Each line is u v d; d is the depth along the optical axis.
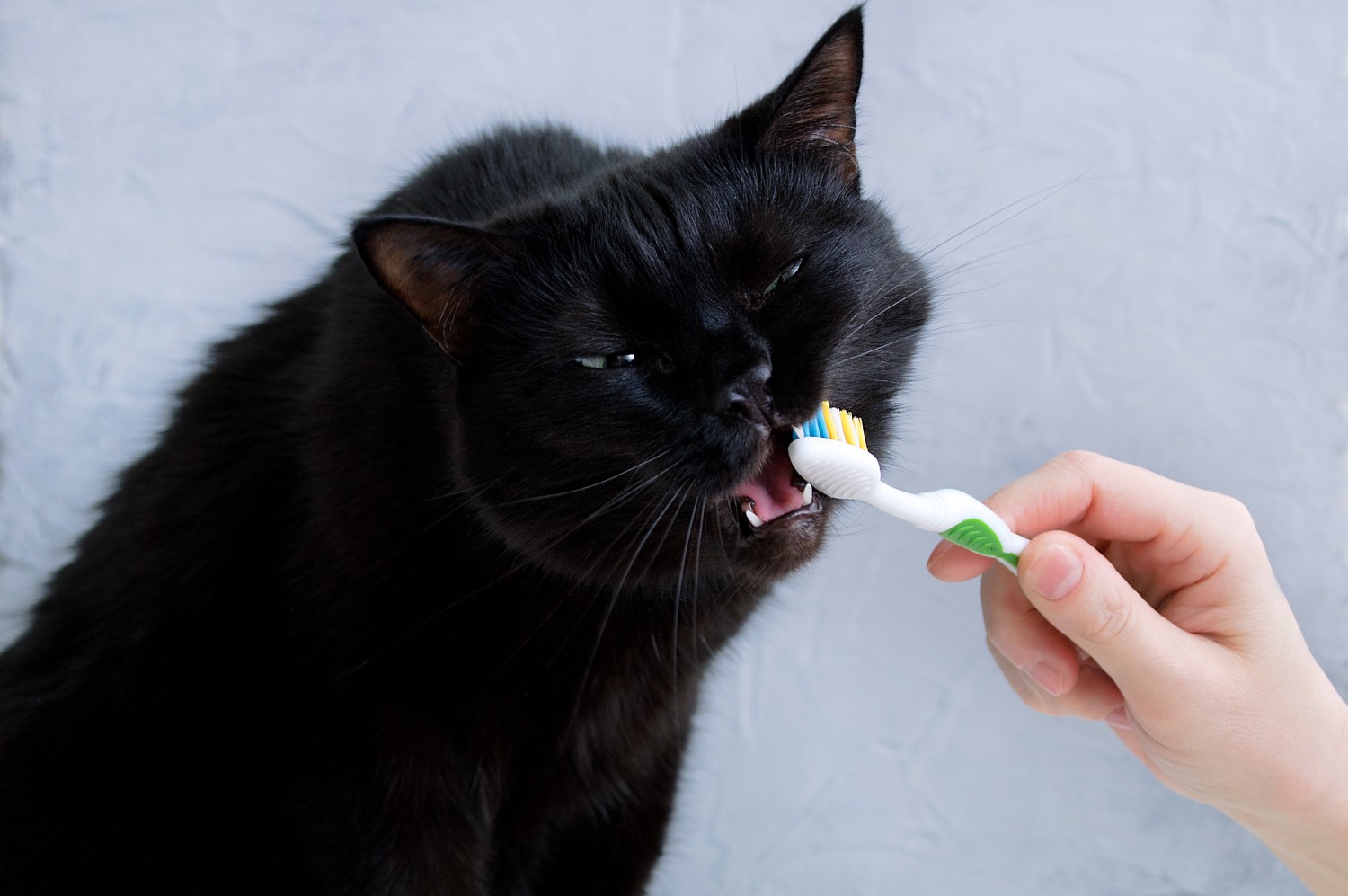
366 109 0.67
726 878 0.65
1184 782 0.49
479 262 0.47
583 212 0.48
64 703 0.53
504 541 0.49
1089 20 0.68
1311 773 0.46
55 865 0.52
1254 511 0.66
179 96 0.66
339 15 0.67
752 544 0.47
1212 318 0.67
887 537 0.68
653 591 0.51
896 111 0.68
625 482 0.47
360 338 0.50
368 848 0.51
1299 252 0.67
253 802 0.52
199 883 0.53
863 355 0.48
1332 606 0.65
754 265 0.47
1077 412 0.68
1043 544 0.45
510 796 0.55
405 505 0.49
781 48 0.68
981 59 0.68
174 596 0.52
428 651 0.50
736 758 0.67
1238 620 0.47
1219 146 0.67
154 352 0.66
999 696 0.67
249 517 0.52
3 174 0.66
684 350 0.46
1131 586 0.49
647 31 0.68
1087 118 0.68
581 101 0.67
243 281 0.66
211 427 0.54
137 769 0.52
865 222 0.50
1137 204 0.68
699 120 0.67
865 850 0.65
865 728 0.68
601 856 0.59
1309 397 0.67
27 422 0.66
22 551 0.65
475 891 0.54
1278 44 0.67
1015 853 0.65
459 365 0.47
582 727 0.53
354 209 0.63
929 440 0.67
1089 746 0.67
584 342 0.46
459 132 0.63
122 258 0.66
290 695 0.50
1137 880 0.64
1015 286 0.68
